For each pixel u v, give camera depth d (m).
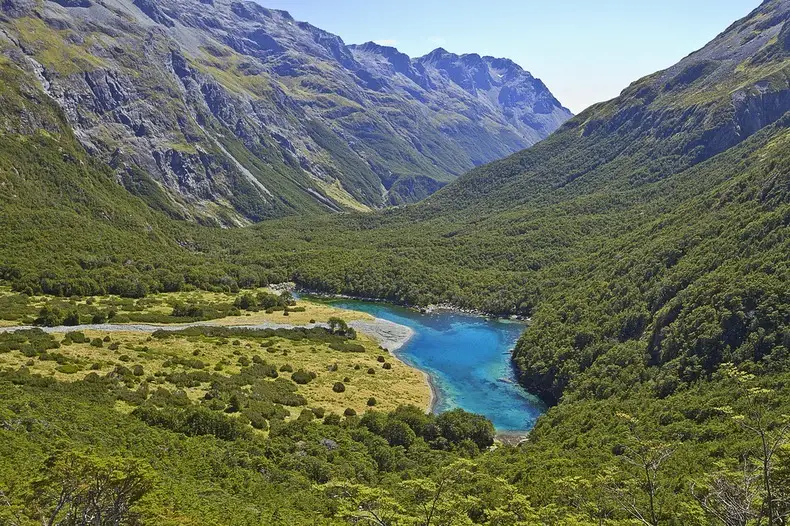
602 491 32.59
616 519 31.20
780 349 62.12
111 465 25.39
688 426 52.75
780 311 66.50
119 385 72.62
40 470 27.69
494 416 84.50
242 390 80.25
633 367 78.56
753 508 22.86
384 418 71.00
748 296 71.00
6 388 58.94
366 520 27.34
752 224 88.69
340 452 57.91
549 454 55.91
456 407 87.94
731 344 68.19
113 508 25.59
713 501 25.48
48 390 64.25
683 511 30.92
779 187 97.12
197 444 52.22
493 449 68.56
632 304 95.94
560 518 30.39
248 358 102.12
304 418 70.31
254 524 34.44
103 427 49.72
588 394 79.94
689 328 74.31
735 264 82.12
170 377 80.44
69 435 44.91
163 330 115.06
